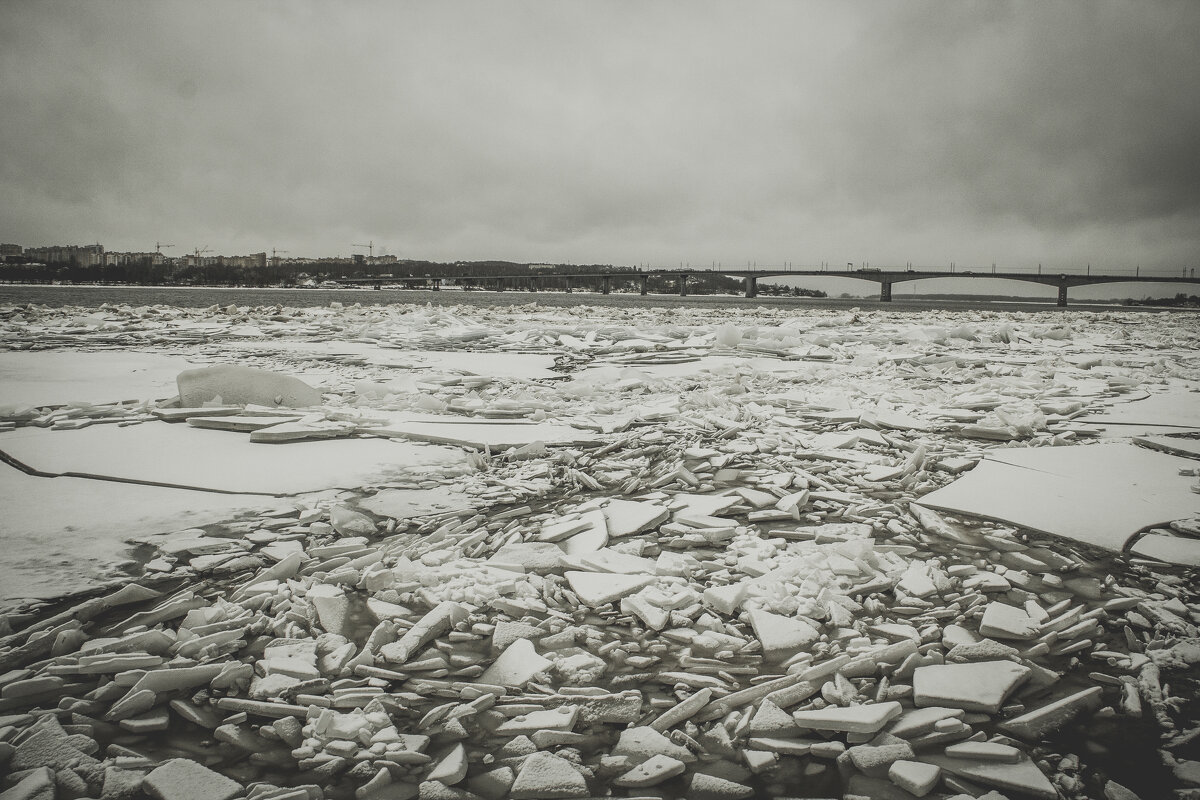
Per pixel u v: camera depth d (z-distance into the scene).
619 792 2.44
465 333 22.27
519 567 4.26
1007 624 3.60
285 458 6.96
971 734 2.76
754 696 2.97
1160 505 5.63
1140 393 12.00
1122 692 3.05
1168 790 2.44
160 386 11.39
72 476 6.23
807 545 4.75
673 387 12.22
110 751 2.58
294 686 3.01
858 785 2.47
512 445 7.62
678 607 3.80
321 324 28.38
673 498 5.84
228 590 4.01
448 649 3.41
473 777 2.52
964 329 23.73
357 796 2.41
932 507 5.70
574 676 3.18
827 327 27.78
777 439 8.04
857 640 3.43
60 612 3.69
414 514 5.41
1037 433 8.62
